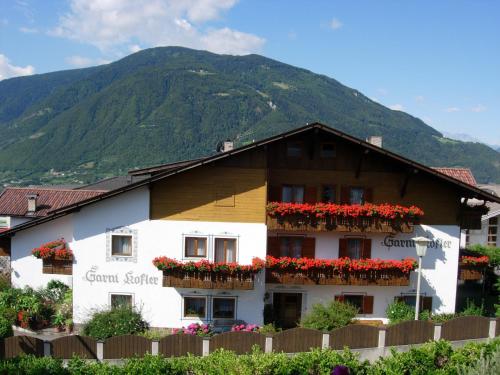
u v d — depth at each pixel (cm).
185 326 1928
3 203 2973
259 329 1859
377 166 1936
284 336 1494
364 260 1914
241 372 1223
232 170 1866
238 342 1480
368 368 1266
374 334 1556
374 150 1838
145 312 1917
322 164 1925
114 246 1902
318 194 1930
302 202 1934
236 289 1850
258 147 1852
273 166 1912
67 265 1983
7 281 2294
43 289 2170
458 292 2480
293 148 1917
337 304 1864
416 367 1270
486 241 2988
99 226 1884
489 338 1537
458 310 2156
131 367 1243
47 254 1955
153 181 1817
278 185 1917
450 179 1875
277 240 1956
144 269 1900
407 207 1964
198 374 1227
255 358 1284
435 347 1330
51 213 1848
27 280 2203
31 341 1412
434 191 1969
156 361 1259
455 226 1991
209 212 1877
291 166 1917
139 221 1877
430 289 2020
